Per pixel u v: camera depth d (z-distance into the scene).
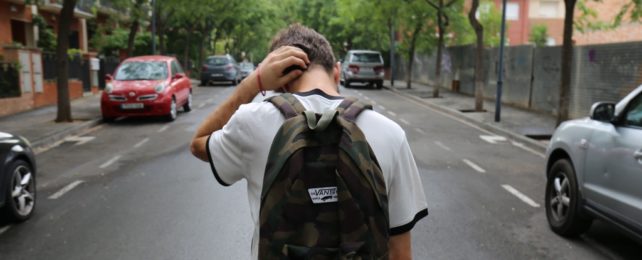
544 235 5.52
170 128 13.52
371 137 1.54
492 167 9.05
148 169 8.62
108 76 15.09
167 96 14.59
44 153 10.20
